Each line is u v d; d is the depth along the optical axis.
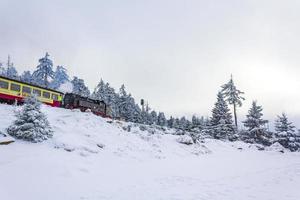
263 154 38.09
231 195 12.29
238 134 60.66
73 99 34.91
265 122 61.75
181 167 20.19
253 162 26.73
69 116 26.41
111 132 25.81
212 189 13.42
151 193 12.01
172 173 17.27
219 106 59.06
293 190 13.88
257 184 15.27
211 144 39.38
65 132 21.42
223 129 56.50
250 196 12.22
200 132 59.56
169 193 12.17
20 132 17.12
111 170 16.05
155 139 29.50
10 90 28.30
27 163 13.52
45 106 29.22
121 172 15.91
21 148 15.70
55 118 24.53
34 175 12.40
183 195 11.92
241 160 28.12
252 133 60.59
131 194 11.69
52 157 15.45
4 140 15.65
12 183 11.05
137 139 26.97
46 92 32.47
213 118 59.22
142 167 18.34
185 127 70.38
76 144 19.11
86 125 25.06
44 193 10.82
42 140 17.95
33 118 17.73
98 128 25.56
